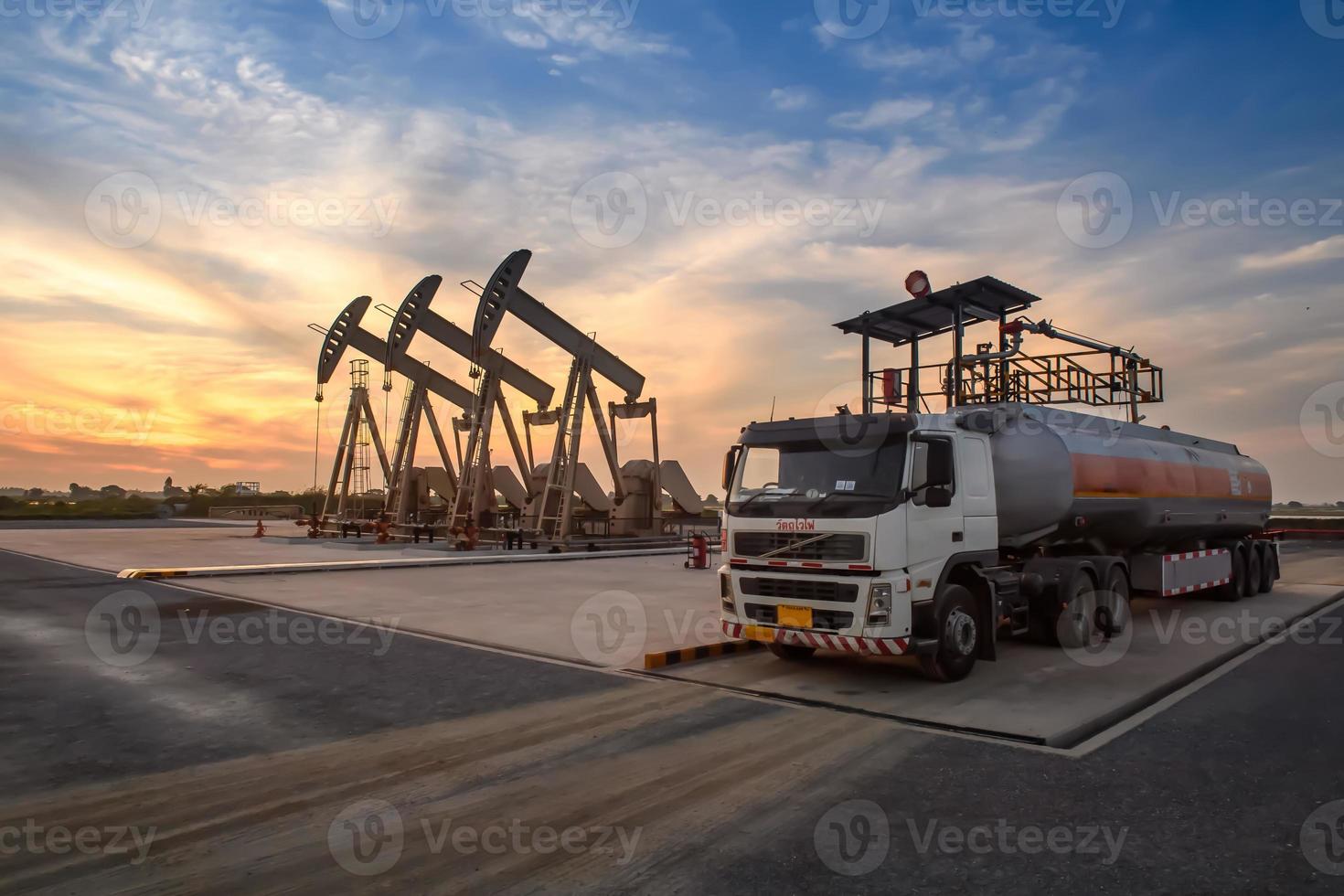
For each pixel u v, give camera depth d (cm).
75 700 735
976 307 1280
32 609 1311
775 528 834
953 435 867
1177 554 1282
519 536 2681
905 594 773
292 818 468
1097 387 1381
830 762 574
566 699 758
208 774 543
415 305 2889
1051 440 1026
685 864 409
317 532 3294
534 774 546
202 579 1780
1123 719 703
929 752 598
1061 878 394
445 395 3228
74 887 383
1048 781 534
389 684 810
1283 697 770
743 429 912
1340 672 887
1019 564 1041
